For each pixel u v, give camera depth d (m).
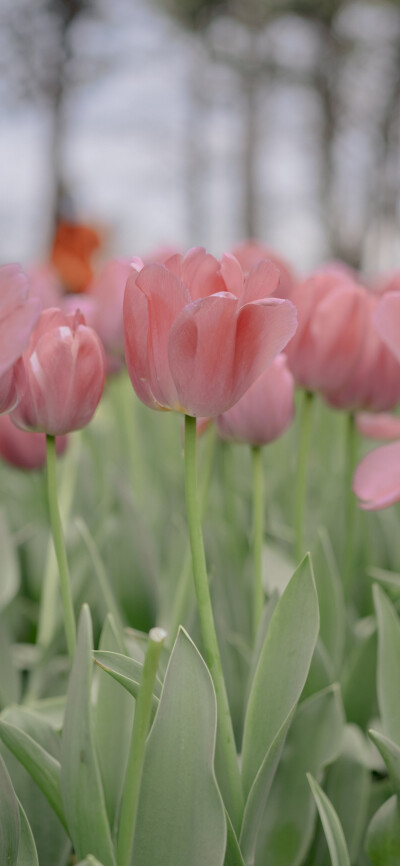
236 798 0.97
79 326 0.96
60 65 19.36
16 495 2.04
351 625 1.28
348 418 1.27
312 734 1.08
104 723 0.99
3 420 1.36
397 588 1.27
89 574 1.31
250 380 0.92
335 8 18.14
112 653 0.97
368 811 1.13
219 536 1.43
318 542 1.20
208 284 0.93
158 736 0.93
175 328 0.90
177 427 2.56
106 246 3.95
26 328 0.86
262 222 19.69
